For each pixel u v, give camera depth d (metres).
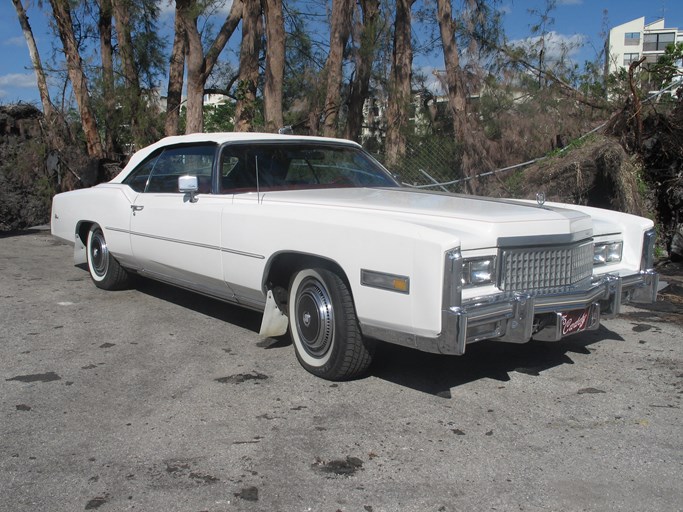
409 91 11.34
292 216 4.18
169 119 14.38
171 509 2.69
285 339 5.05
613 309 4.32
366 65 11.40
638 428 3.51
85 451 3.20
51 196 12.59
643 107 8.95
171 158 5.58
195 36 11.71
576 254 4.05
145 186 5.84
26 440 3.31
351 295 3.93
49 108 13.60
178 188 5.31
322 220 3.97
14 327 5.34
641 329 5.43
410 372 4.33
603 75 10.50
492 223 3.66
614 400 3.90
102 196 6.30
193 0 11.37
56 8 13.50
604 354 4.77
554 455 3.19
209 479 2.93
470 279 3.59
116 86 14.08
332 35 10.79
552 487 2.89
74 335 5.14
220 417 3.60
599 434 3.43
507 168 9.35
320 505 2.73
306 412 3.67
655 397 3.95
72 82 13.82
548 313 3.85
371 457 3.15
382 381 4.16
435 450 3.23
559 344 5.00
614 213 4.87
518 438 3.37
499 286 3.71
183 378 4.20
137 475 2.96
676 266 8.02
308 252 4.04
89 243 6.76
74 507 2.70
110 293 6.60
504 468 3.05
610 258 4.59
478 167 9.98
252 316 5.75
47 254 9.09
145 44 15.05
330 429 3.46
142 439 3.33
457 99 10.52
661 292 6.69
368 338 3.94
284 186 5.10
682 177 8.48
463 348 3.36
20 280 7.21
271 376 4.24
